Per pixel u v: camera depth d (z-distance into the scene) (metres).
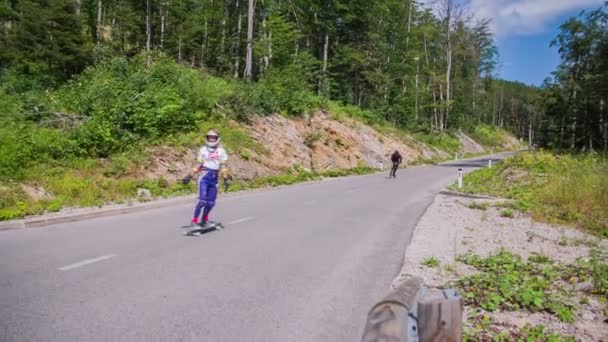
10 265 6.14
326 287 5.71
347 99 48.62
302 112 31.23
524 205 14.62
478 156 62.47
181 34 47.62
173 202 13.24
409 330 2.27
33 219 9.41
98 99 16.80
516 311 5.21
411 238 9.16
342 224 10.47
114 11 50.88
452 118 73.69
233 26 50.34
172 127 18.59
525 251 8.64
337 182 23.36
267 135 24.88
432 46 67.69
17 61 27.42
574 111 50.47
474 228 10.81
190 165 16.91
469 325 4.72
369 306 5.10
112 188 13.12
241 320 4.52
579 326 4.85
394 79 54.94
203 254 7.08
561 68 49.72
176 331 4.18
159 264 6.41
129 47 49.12
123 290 5.23
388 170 34.00
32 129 13.91
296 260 6.98
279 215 11.51
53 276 5.68
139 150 15.97
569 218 12.67
